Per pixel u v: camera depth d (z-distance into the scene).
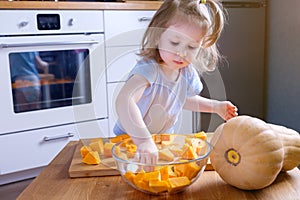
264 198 0.54
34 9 1.60
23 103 1.67
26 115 1.67
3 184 1.71
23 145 1.69
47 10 1.63
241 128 0.56
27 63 1.64
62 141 1.79
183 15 0.68
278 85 1.91
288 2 1.76
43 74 1.69
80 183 0.60
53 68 1.71
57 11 1.65
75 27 1.71
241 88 2.01
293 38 1.75
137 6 1.84
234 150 0.56
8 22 1.54
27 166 1.71
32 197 0.55
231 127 0.58
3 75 1.58
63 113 1.77
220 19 0.73
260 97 2.06
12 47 1.56
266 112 2.06
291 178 0.61
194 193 0.56
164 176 0.56
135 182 0.55
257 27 1.96
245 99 2.04
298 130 1.76
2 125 1.62
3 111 1.61
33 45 1.61
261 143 0.55
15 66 1.61
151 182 0.54
